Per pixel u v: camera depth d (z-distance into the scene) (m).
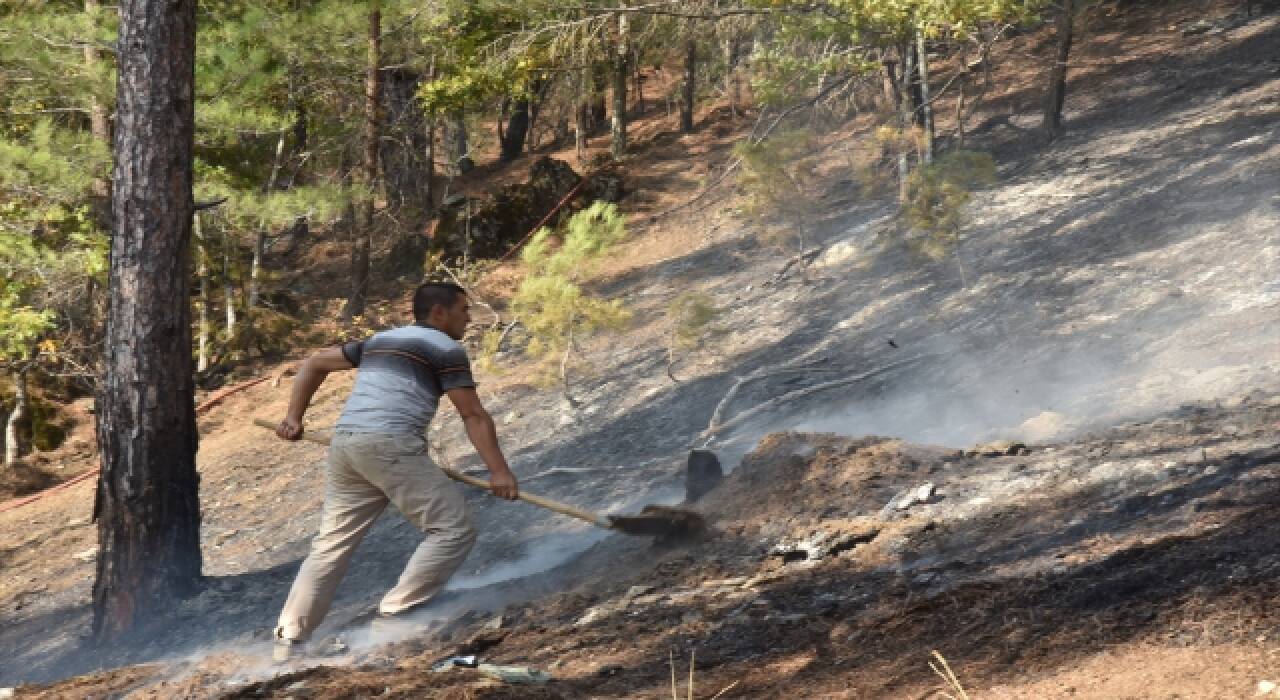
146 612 8.12
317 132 22.69
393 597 5.37
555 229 23.12
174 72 8.20
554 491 9.98
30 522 14.91
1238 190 13.02
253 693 4.28
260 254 22.03
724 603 4.75
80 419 19.64
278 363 20.50
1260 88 17.83
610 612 5.02
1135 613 3.43
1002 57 23.58
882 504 5.67
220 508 13.41
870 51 18.19
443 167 28.77
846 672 3.63
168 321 8.26
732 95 27.59
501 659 4.57
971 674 3.33
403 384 5.32
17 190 16.78
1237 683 2.79
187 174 8.33
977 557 4.62
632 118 31.02
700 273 18.80
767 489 6.23
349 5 18.94
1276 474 4.71
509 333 17.19
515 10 18.84
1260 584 3.35
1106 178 15.46
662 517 5.79
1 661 8.94
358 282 21.89
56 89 17.44
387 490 5.30
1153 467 5.29
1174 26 22.91
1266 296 9.51
